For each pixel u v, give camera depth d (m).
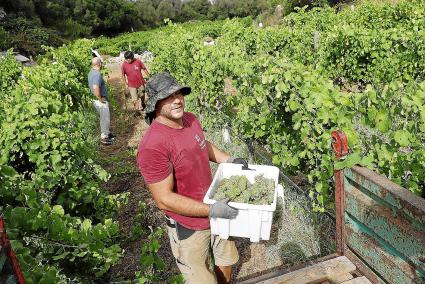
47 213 2.57
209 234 2.66
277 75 3.96
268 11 40.97
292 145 4.11
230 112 6.45
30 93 5.32
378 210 2.31
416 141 3.22
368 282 2.49
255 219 2.30
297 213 3.96
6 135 3.65
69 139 3.87
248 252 3.84
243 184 2.47
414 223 2.03
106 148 7.77
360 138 3.30
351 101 3.27
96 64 7.56
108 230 2.80
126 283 3.04
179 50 9.04
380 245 2.37
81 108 8.58
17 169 3.92
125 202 3.96
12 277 1.50
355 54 8.51
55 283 2.11
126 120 9.77
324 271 2.64
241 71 5.19
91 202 3.66
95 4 63.72
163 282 3.54
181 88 2.39
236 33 12.82
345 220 2.69
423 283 2.08
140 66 10.17
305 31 11.93
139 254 4.02
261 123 4.50
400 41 7.48
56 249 2.51
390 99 3.11
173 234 2.68
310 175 3.65
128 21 68.25
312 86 3.70
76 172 3.67
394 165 3.13
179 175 2.54
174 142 2.45
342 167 2.54
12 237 2.26
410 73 7.24
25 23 47.34
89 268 2.81
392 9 13.26
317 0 30.12
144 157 2.42
